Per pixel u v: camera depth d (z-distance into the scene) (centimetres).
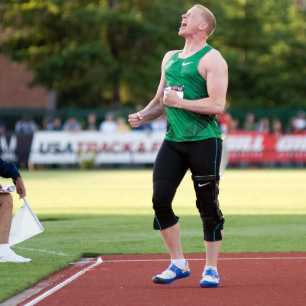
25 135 7506
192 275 1873
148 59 9444
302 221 3055
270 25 10194
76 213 3400
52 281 1805
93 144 7575
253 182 5519
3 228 2022
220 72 1723
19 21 9419
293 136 7744
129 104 9650
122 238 2552
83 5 9400
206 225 1750
